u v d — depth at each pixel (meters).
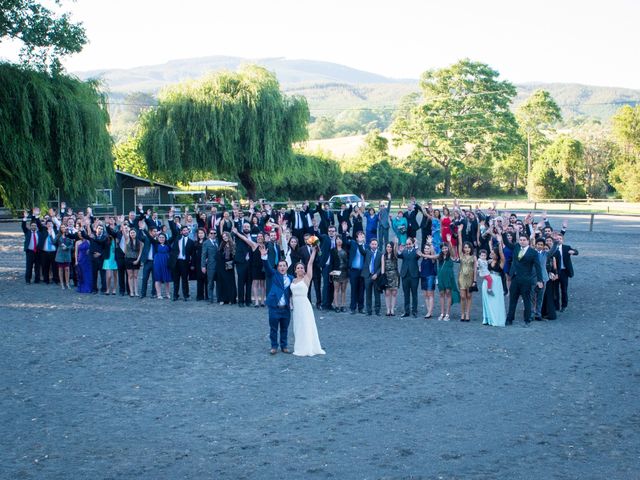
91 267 21.28
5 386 11.66
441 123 94.81
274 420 9.88
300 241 26.53
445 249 16.97
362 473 8.03
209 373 12.37
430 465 8.26
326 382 11.75
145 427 9.65
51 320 17.12
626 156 86.00
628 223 47.28
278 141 54.94
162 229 22.25
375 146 97.38
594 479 7.86
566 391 11.21
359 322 16.94
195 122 52.84
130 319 17.23
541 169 83.81
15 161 31.08
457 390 11.27
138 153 55.00
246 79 54.16
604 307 18.56
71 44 33.50
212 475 8.02
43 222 23.83
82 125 34.06
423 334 15.49
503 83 99.31
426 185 95.38
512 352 13.77
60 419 10.01
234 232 18.86
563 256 17.86
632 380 11.82
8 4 30.94
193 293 21.53
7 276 24.94
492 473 8.02
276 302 13.68
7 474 8.09
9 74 31.33
